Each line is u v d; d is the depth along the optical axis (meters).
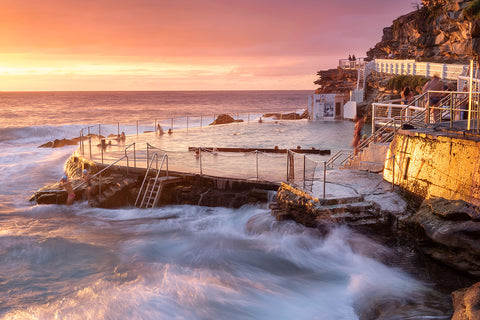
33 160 30.72
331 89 50.34
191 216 15.34
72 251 12.19
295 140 27.08
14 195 20.56
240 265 10.82
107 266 11.15
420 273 9.45
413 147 10.89
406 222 9.95
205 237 12.95
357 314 8.34
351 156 16.88
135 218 15.67
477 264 8.23
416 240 9.65
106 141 27.97
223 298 9.12
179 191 16.27
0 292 9.59
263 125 38.28
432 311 7.70
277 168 17.41
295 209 11.74
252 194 14.84
